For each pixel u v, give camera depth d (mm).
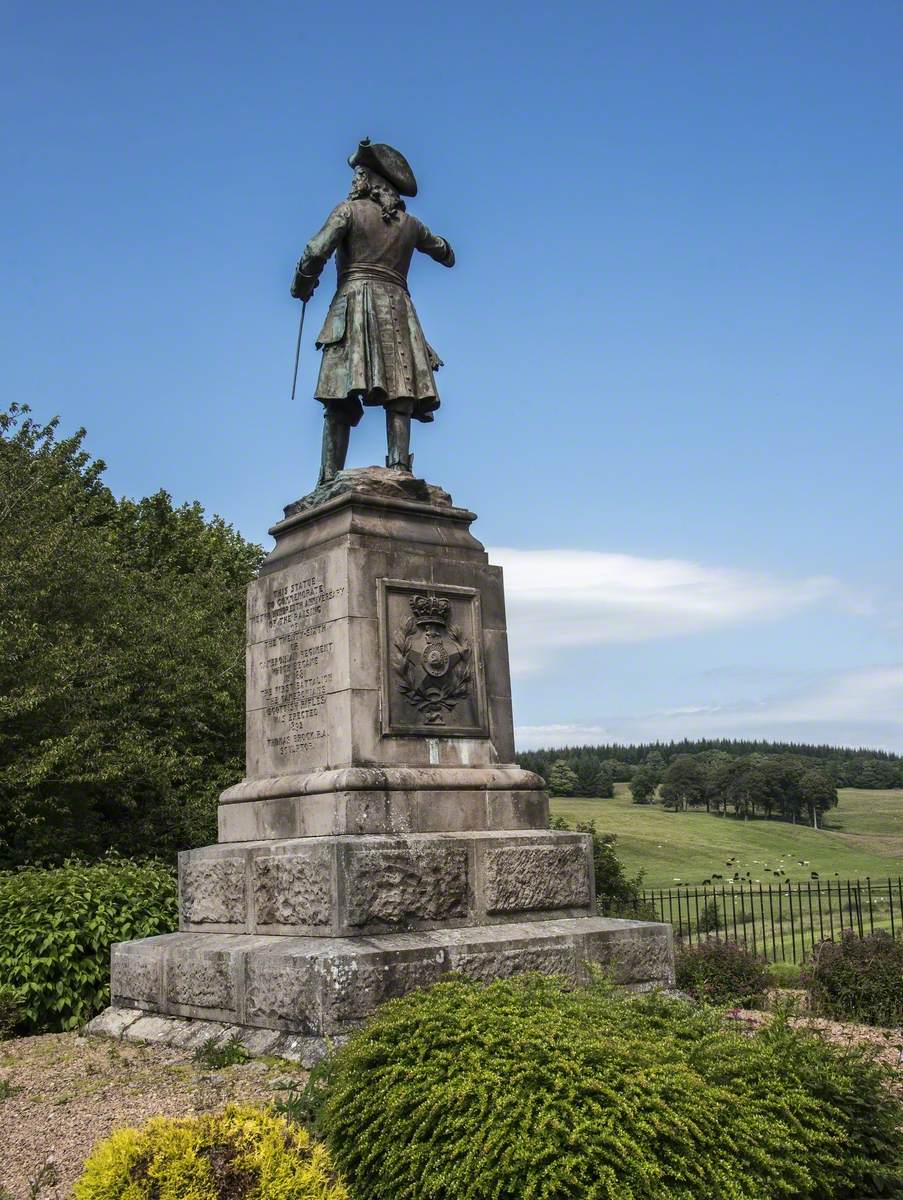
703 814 69875
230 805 10328
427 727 9812
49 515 23625
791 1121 5375
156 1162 4156
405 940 8469
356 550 9812
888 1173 5445
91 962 10930
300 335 11305
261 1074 7598
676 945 13391
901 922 23766
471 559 10562
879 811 73438
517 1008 5727
